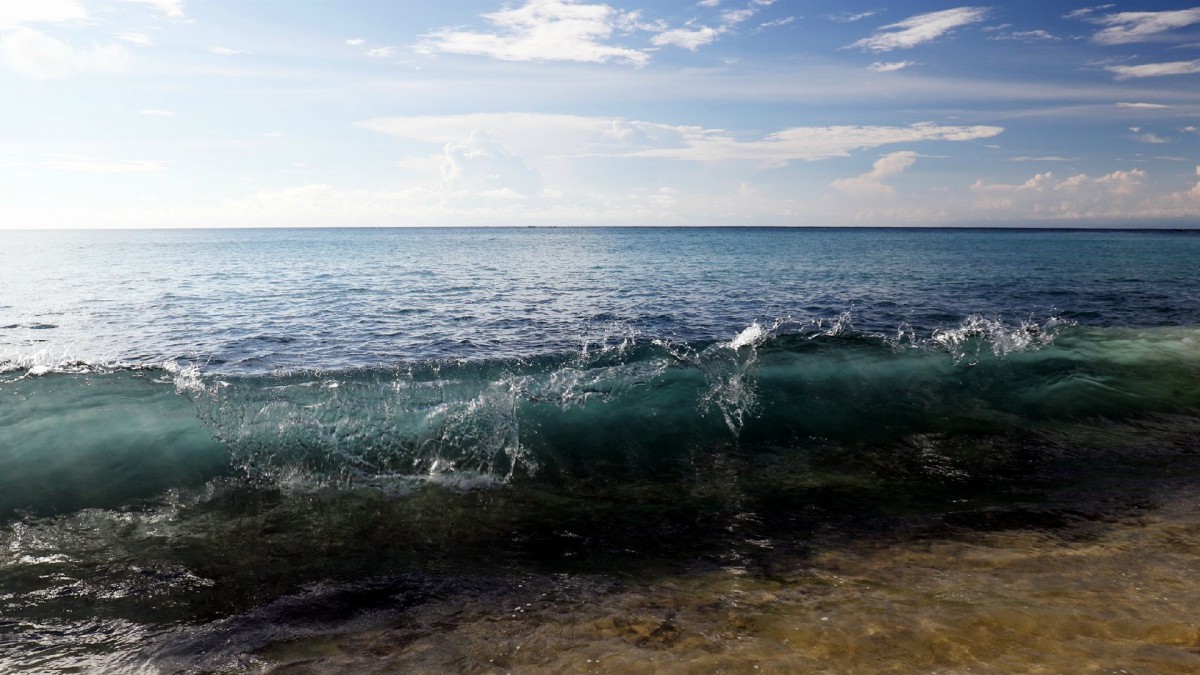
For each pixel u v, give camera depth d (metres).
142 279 26.09
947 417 8.08
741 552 4.69
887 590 3.98
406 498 5.84
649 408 7.96
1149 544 4.58
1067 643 3.27
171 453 6.41
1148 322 15.73
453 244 72.62
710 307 18.72
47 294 20.78
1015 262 36.38
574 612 3.83
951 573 4.20
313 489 5.98
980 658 3.15
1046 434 7.59
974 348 10.45
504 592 4.13
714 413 7.94
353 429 6.90
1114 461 6.70
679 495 5.96
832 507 5.60
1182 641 3.26
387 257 43.88
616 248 58.38
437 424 7.12
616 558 4.63
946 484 6.14
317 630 3.70
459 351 13.06
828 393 8.60
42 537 5.01
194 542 4.96
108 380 7.85
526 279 26.95
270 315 17.03
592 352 9.80
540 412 7.65
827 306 18.72
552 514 5.53
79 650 3.52
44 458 6.21
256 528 5.21
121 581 4.34
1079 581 4.02
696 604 3.88
